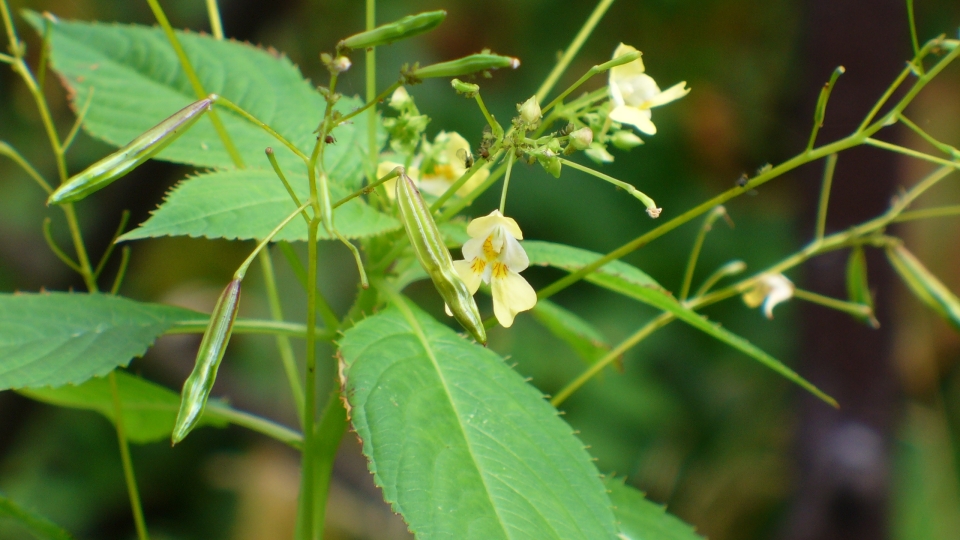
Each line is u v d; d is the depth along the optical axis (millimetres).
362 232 322
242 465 754
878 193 584
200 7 764
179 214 306
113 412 368
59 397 363
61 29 370
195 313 332
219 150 354
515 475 299
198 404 284
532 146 300
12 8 701
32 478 708
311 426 324
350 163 353
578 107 318
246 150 355
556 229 802
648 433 796
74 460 726
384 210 340
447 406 304
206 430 749
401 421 299
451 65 284
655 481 790
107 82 367
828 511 584
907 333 800
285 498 751
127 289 782
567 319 382
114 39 372
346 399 301
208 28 754
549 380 778
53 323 322
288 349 359
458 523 292
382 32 284
